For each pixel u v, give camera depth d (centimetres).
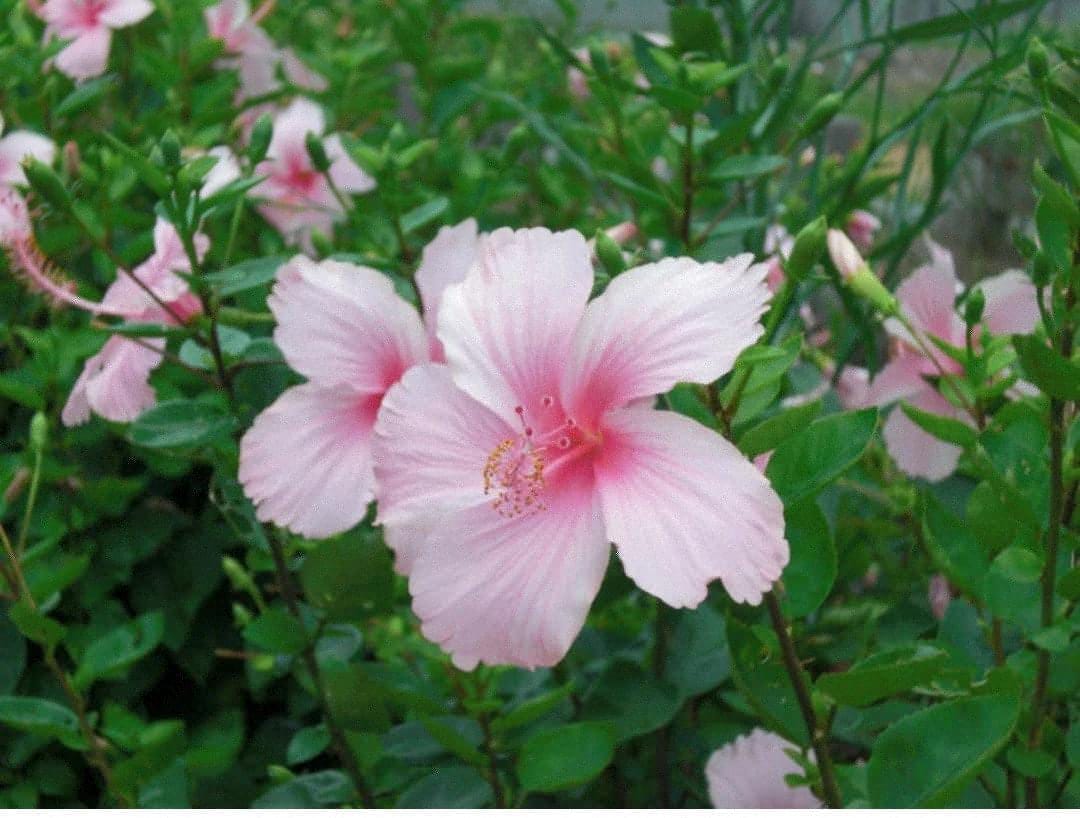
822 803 49
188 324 52
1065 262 42
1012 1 63
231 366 53
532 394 42
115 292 55
